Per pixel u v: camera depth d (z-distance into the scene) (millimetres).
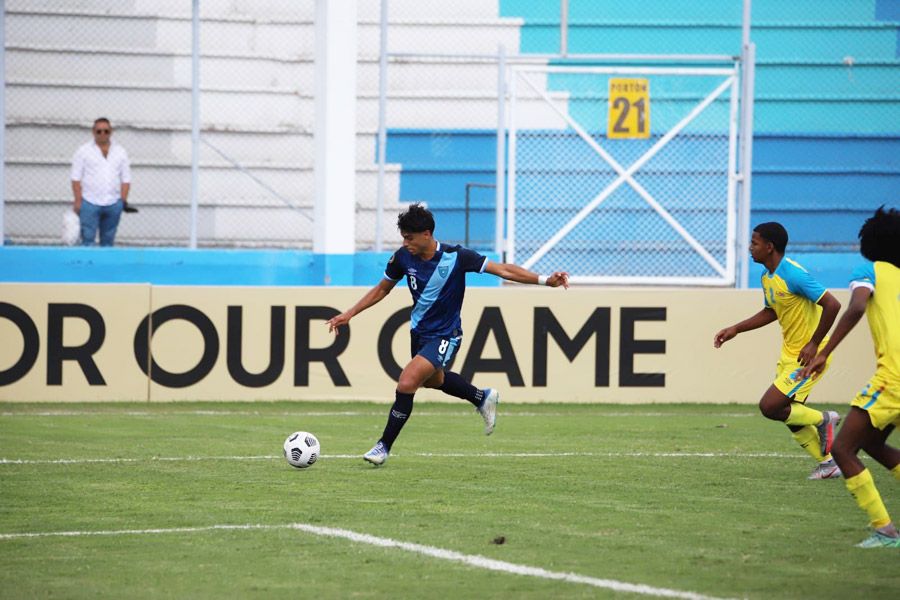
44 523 26875
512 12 74688
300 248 70125
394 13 73438
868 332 55219
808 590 21062
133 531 26016
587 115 69188
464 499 29953
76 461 36125
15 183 67938
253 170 70688
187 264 60094
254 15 74250
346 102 59469
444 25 73500
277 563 23094
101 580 21812
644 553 23969
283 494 30531
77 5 72500
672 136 61719
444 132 71375
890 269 24641
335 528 26328
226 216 69375
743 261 60375
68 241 61219
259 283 60344
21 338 51844
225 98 72312
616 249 62969
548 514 28078
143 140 70750
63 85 70562
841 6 75500
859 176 71438
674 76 68438
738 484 32688
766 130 72562
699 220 63500
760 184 70938
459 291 34438
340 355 53281
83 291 52062
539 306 53906
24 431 43125
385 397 53406
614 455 38188
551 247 62594
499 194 60125
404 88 72438
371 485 31984
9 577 22031
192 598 20594
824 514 28312
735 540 25250
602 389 54250
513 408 52156
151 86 71625
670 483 32750
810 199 71125
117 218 62219
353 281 60500
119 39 72438
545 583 21500
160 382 52656
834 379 55375
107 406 51125
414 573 22281
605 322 54219
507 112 69250
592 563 23094
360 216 69875
